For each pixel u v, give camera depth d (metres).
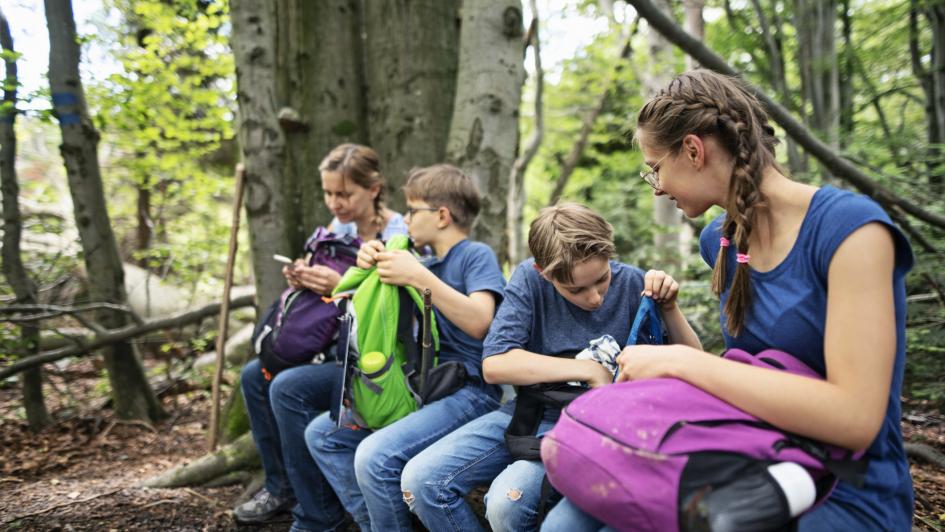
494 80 2.80
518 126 2.95
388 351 1.88
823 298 1.15
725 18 6.65
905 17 5.37
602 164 9.41
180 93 4.70
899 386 1.18
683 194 1.31
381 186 2.54
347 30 3.27
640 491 1.05
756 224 1.25
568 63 8.34
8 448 3.42
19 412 4.07
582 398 1.24
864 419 1.04
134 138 5.20
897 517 1.18
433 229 2.16
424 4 3.19
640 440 1.08
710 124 1.23
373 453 1.79
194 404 4.43
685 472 1.03
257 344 2.32
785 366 1.15
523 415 1.69
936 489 2.30
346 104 3.25
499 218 2.88
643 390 1.17
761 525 0.99
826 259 1.12
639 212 7.59
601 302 1.75
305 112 3.24
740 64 6.11
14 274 3.65
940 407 3.28
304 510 2.21
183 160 5.48
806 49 4.87
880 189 3.21
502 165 2.87
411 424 1.85
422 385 1.91
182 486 2.76
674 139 1.27
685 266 4.48
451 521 1.68
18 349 3.67
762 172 1.23
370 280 1.93
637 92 7.97
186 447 3.54
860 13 5.71
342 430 2.02
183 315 3.66
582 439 1.15
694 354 1.20
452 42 3.28
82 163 3.58
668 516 1.03
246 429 3.35
